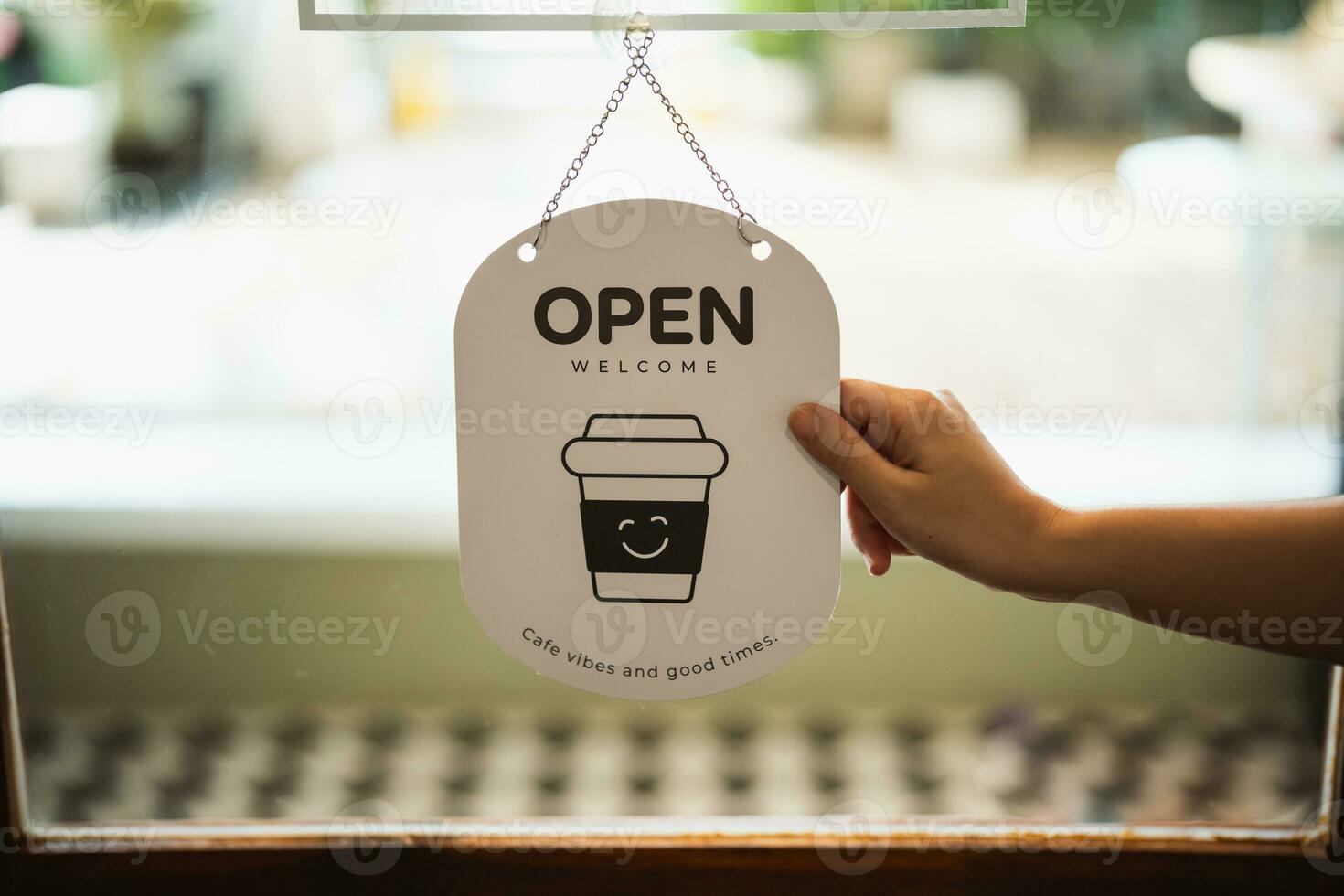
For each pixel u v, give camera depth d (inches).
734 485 30.4
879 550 34.3
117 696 44.9
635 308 29.7
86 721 44.6
